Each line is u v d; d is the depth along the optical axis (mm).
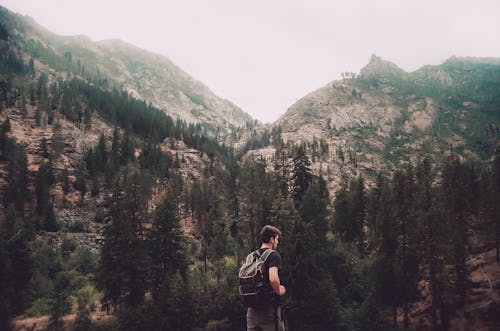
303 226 40406
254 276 4250
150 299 45062
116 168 135125
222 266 59156
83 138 155625
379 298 40812
